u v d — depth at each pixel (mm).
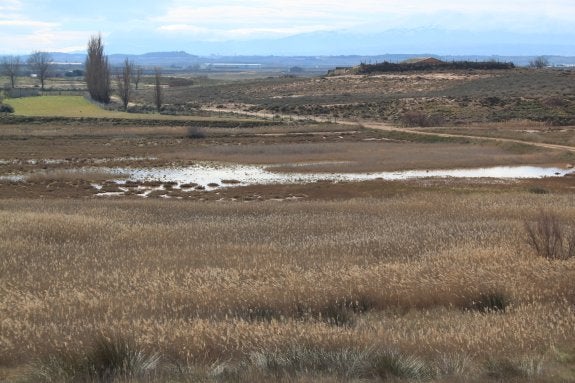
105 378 6816
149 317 9828
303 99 114000
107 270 14711
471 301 10758
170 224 24062
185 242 19734
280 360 7148
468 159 51625
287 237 20344
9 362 7789
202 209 28641
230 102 117188
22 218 22484
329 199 35719
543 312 9422
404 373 6852
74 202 31016
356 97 112562
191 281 12211
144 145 62500
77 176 43969
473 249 15125
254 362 7191
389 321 9586
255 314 10086
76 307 10633
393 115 90812
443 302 10859
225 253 16938
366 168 47719
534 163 50125
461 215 25203
